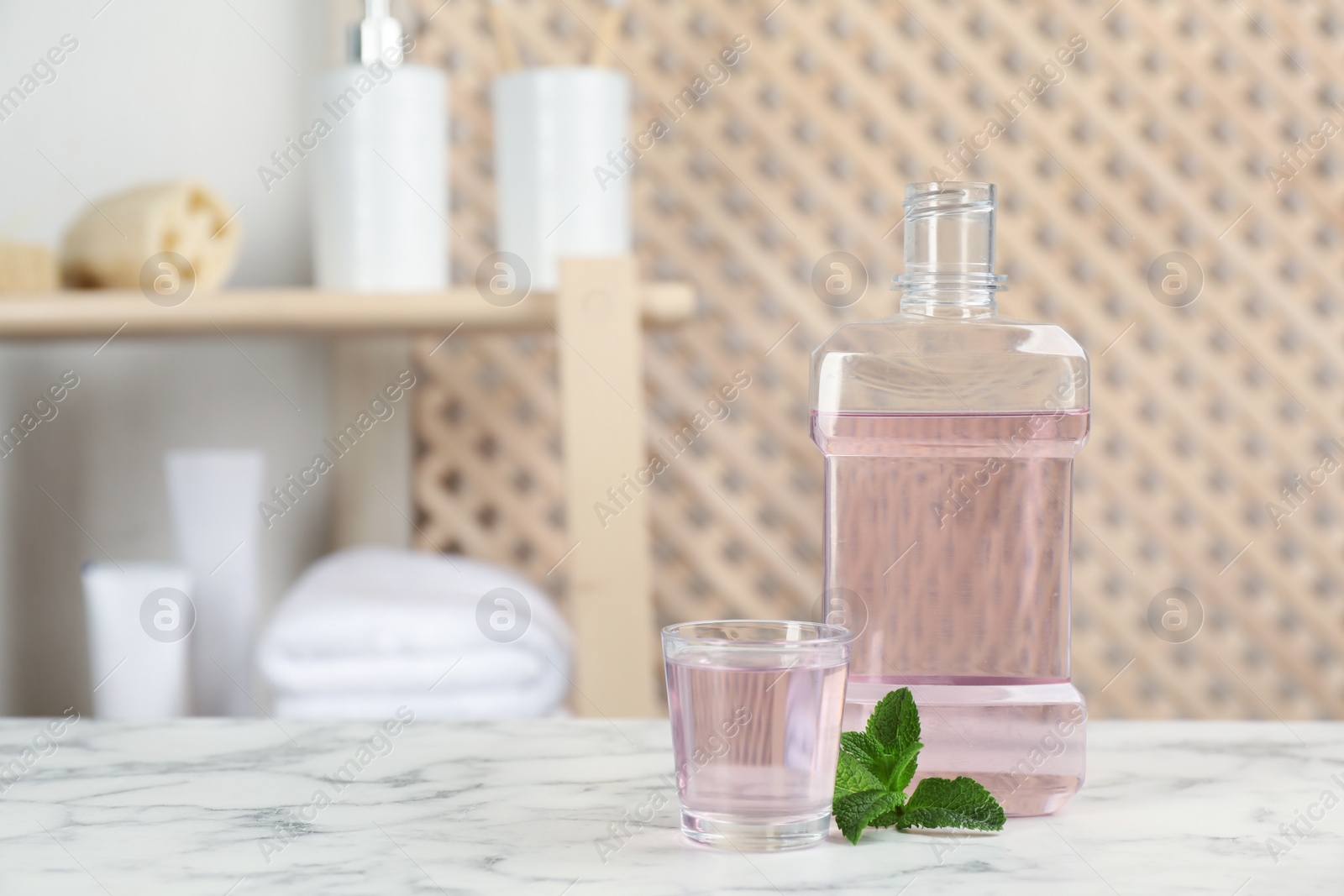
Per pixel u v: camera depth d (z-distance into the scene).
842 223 1.49
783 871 0.40
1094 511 1.59
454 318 1.12
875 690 0.47
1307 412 1.57
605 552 1.11
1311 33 1.55
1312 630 1.60
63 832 0.45
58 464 1.25
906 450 0.47
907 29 1.51
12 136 1.22
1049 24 1.54
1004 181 1.53
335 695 1.06
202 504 1.11
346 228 1.12
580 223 1.14
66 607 1.25
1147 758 0.57
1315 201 1.55
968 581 0.47
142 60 1.29
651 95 1.47
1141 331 1.56
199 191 1.14
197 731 0.62
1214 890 0.39
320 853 0.42
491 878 0.40
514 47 1.46
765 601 1.53
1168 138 1.54
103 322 1.08
